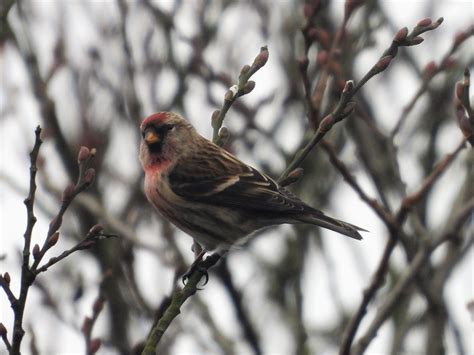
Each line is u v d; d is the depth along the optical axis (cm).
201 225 1058
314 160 1286
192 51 1209
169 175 1058
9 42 1208
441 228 1147
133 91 1208
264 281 1286
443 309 1081
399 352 1134
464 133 786
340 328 1299
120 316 1192
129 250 1182
